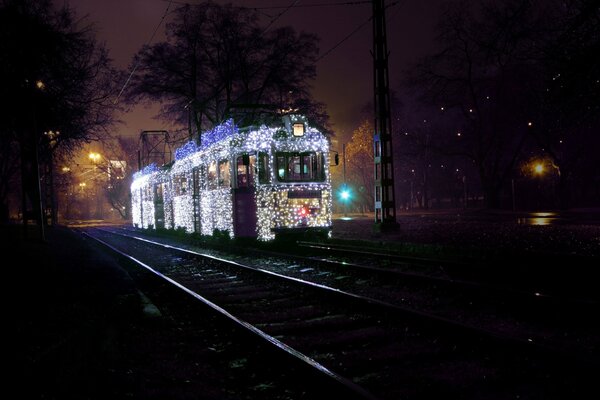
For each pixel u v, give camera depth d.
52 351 5.27
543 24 16.77
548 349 4.87
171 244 22.70
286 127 17.52
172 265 15.34
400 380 4.80
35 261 14.79
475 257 12.77
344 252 15.12
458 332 5.92
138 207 38.56
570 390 4.36
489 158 41.91
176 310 8.76
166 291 10.60
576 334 6.16
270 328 7.10
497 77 36.19
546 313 7.13
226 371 5.44
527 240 14.92
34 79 20.11
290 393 4.65
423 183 58.19
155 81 35.62
